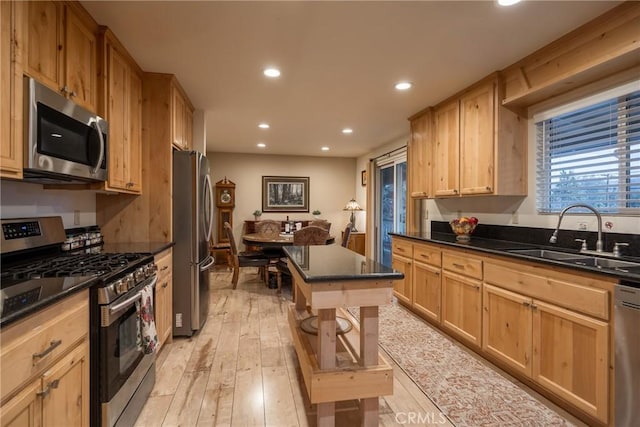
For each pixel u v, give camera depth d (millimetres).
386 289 1613
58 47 1671
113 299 1520
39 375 1099
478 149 2969
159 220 2803
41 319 1108
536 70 2463
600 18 1961
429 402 1996
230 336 3012
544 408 1935
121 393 1620
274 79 2914
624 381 1559
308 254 2252
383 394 1609
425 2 1823
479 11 1910
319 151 6590
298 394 2082
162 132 2805
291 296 4352
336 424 1802
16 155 1351
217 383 2205
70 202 2357
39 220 1947
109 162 2135
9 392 962
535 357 2023
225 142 5742
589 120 2371
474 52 2422
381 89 3156
